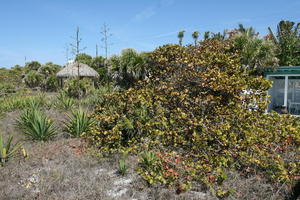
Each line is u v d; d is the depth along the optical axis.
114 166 5.55
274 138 5.54
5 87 22.03
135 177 4.86
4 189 4.30
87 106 12.30
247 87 7.06
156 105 6.91
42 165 5.56
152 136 6.41
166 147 6.20
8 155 5.70
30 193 4.23
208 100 6.65
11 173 5.00
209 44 9.97
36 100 12.86
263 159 5.02
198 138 5.63
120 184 4.67
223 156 5.21
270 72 13.89
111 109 7.30
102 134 6.90
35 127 7.44
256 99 6.70
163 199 4.12
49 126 7.64
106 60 23.89
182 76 7.61
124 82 16.44
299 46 18.34
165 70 8.47
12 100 13.84
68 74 20.72
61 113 11.19
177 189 4.27
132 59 15.62
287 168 4.86
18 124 8.85
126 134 6.84
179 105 7.14
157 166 4.77
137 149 6.29
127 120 6.56
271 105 16.47
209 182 4.45
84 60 25.92
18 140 7.25
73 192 4.20
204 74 7.16
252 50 12.79
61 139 7.66
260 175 4.82
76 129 7.83
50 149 6.44
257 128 5.76
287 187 4.30
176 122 6.48
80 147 6.64
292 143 5.50
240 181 4.58
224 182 4.55
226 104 6.91
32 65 38.50
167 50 9.06
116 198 4.07
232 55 8.90
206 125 6.13
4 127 9.09
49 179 4.70
